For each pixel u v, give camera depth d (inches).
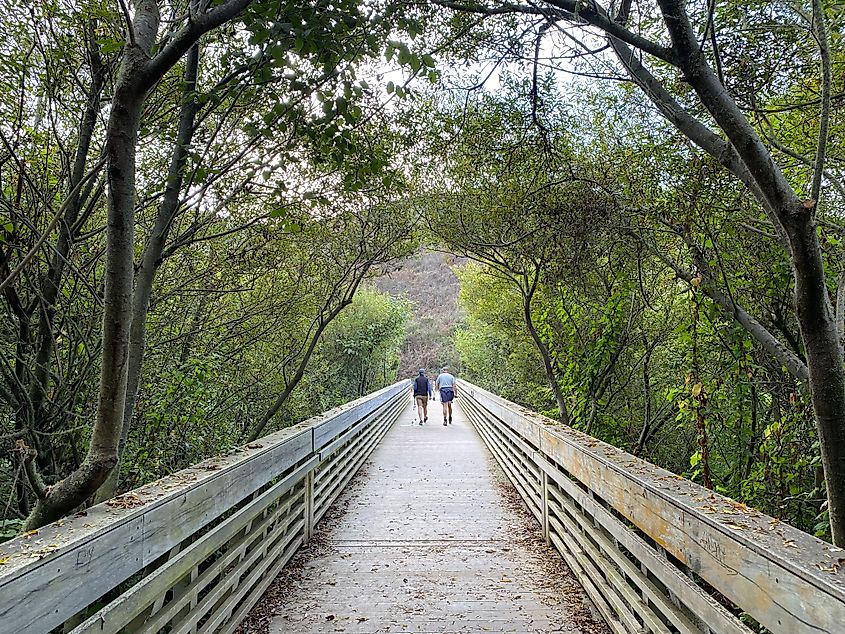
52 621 53.1
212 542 96.7
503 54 140.0
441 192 251.8
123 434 108.7
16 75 115.2
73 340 136.2
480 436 440.5
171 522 79.7
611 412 267.0
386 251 271.3
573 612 122.0
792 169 156.0
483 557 159.8
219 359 211.0
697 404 171.8
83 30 115.6
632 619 95.5
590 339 235.6
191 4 87.3
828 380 84.0
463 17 136.0
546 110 165.2
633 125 169.2
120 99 72.4
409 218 270.2
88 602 58.9
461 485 259.3
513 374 509.7
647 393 229.6
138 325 112.3
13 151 108.2
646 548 89.0
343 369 606.2
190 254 191.9
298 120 112.3
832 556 50.5
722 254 161.3
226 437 220.5
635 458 110.8
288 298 243.3
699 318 168.1
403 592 134.3
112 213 73.4
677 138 151.6
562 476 153.2
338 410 239.1
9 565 49.7
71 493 71.7
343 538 178.5
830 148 141.3
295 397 338.3
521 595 132.0
